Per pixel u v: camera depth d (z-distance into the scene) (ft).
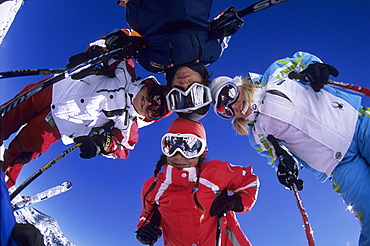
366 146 3.41
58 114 3.84
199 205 3.69
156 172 3.88
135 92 3.83
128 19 3.65
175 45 3.54
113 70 3.92
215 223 3.85
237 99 3.58
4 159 3.97
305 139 3.54
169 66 3.70
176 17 3.46
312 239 3.60
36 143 3.95
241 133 3.82
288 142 3.67
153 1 3.44
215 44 3.73
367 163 3.50
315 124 3.47
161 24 3.51
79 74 3.82
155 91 3.77
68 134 3.90
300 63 3.79
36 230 2.23
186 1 3.43
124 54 3.68
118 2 3.67
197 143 3.73
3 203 1.66
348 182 3.45
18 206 3.79
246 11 3.44
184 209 3.72
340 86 3.58
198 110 3.76
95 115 3.84
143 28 3.59
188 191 3.75
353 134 3.44
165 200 3.78
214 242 3.84
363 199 3.37
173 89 3.62
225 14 3.63
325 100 3.53
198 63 3.72
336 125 3.46
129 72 3.91
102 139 3.76
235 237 3.99
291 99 3.53
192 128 3.77
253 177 3.87
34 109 3.99
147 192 3.90
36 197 3.84
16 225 2.20
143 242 3.88
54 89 3.93
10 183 4.02
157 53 3.63
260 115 3.63
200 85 3.63
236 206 3.69
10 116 3.89
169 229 3.86
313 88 3.41
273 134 3.66
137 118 4.05
